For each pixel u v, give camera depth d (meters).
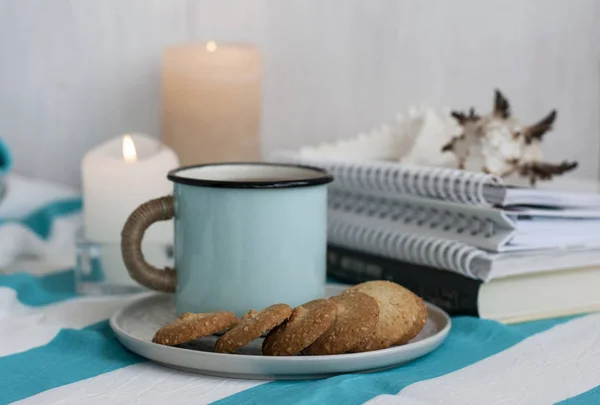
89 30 1.09
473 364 0.67
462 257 0.74
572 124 1.06
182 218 0.71
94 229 0.83
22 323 0.73
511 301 0.75
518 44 1.05
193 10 1.10
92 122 1.11
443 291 0.76
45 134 1.11
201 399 0.62
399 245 0.79
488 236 0.74
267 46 1.11
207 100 1.00
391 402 0.61
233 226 0.69
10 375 0.65
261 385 0.64
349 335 0.64
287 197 0.69
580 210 0.76
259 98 1.02
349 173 0.83
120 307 0.78
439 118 0.90
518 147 0.81
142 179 0.83
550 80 1.05
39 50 1.10
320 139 1.11
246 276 0.69
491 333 0.71
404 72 1.08
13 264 0.92
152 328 0.72
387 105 1.09
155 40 1.10
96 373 0.65
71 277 0.88
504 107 0.82
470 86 1.06
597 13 1.04
